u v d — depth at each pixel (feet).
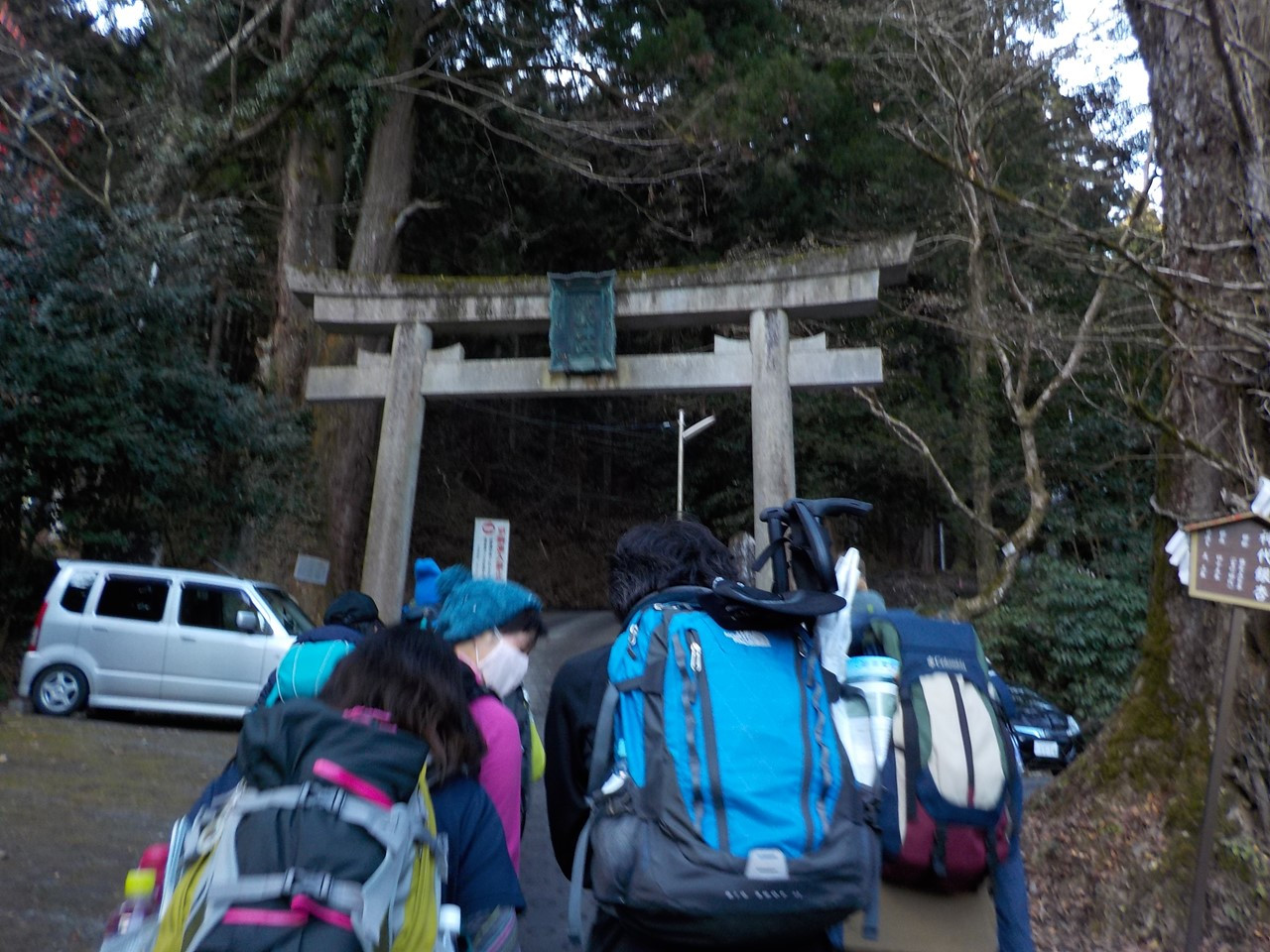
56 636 39.45
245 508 52.21
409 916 6.70
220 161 63.31
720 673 7.93
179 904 6.56
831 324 80.28
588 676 8.96
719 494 110.22
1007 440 76.02
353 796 6.64
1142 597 66.03
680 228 80.89
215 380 47.85
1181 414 21.95
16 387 40.27
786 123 70.49
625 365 39.99
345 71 59.52
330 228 66.33
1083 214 55.72
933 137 63.67
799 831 7.40
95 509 46.09
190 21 56.54
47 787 27.09
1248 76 20.93
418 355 41.78
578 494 147.43
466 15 68.69
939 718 9.25
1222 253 21.21
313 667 11.69
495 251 83.10
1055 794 23.08
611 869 7.59
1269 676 20.48
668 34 67.26
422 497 133.39
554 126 68.59
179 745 35.58
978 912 10.07
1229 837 19.75
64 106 50.21
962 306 61.67
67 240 42.57
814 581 9.40
